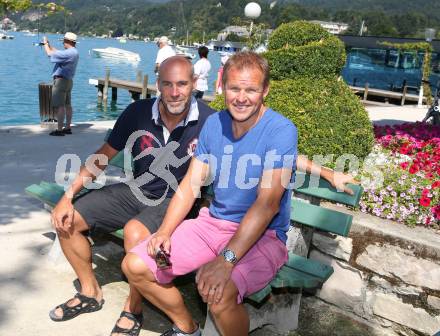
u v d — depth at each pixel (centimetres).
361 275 347
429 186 369
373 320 345
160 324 297
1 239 391
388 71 2891
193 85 294
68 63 795
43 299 313
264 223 241
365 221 352
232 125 262
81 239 294
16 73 3164
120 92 2650
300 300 336
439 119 948
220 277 228
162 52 1158
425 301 324
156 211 294
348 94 466
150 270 249
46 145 732
